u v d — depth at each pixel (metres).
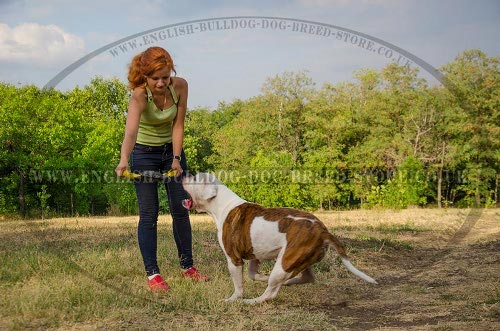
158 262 6.66
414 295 5.45
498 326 4.07
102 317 4.39
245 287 5.59
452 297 5.27
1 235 9.65
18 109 22.45
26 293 4.80
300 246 4.64
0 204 23.44
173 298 4.99
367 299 5.38
